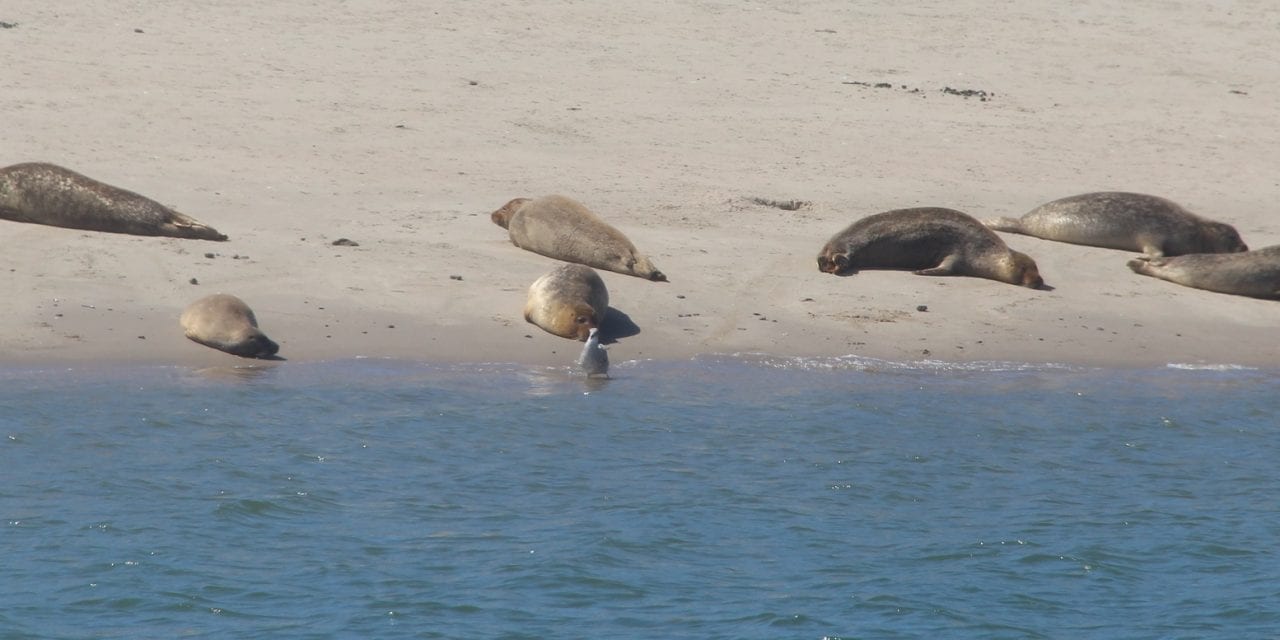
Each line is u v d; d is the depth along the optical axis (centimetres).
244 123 7662
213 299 4928
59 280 5262
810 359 5112
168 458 3962
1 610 3047
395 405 4466
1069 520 3838
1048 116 8962
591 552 3472
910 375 5012
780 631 3075
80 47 8800
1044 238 6619
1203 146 8494
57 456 3934
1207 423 4672
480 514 3703
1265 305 5912
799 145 8038
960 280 5991
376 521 3628
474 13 10288
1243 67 10269
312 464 3981
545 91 8731
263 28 9575
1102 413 4722
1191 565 3562
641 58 9575
